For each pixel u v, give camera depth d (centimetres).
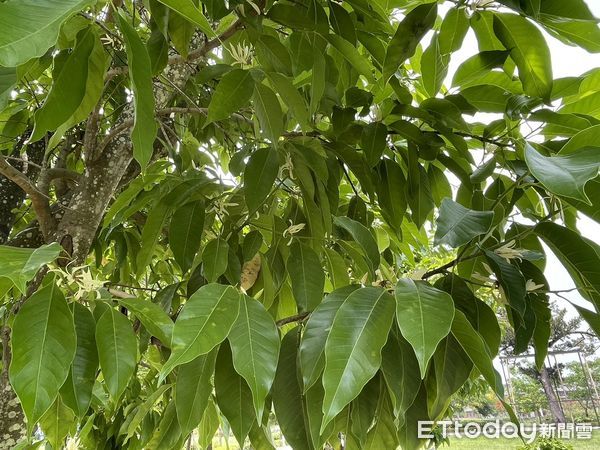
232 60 131
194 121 183
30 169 195
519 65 116
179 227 120
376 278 88
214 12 97
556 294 94
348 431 88
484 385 291
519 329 101
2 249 64
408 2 137
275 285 130
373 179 146
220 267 111
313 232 134
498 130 132
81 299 83
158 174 127
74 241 118
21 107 153
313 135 146
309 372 71
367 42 130
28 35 41
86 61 73
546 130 122
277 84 101
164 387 123
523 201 141
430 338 61
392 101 134
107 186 127
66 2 44
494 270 92
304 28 107
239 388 82
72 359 67
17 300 115
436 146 136
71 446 129
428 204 145
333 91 131
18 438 114
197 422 81
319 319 75
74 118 90
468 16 115
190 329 67
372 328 66
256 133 144
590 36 99
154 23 105
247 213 133
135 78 63
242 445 80
